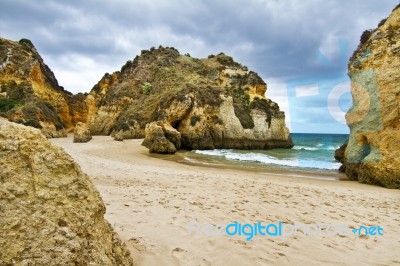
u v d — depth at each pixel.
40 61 51.72
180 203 6.23
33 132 2.65
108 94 52.53
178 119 30.33
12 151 2.43
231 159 21.34
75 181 2.72
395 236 4.99
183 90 32.12
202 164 17.84
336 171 16.17
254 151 30.77
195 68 49.34
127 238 3.98
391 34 13.16
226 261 3.56
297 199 7.59
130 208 5.53
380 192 10.21
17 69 42.50
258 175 13.55
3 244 2.03
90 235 2.58
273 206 6.56
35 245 2.16
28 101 37.84
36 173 2.47
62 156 2.72
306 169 16.81
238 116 35.06
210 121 32.69
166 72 48.03
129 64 57.47
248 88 42.34
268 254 3.87
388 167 11.55
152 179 9.66
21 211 2.23
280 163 19.42
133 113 40.28
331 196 8.48
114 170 11.25
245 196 7.54
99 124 48.84
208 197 7.08
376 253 4.19
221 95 34.28
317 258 3.86
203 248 3.90
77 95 61.06
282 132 36.59
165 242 3.98
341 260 3.84
